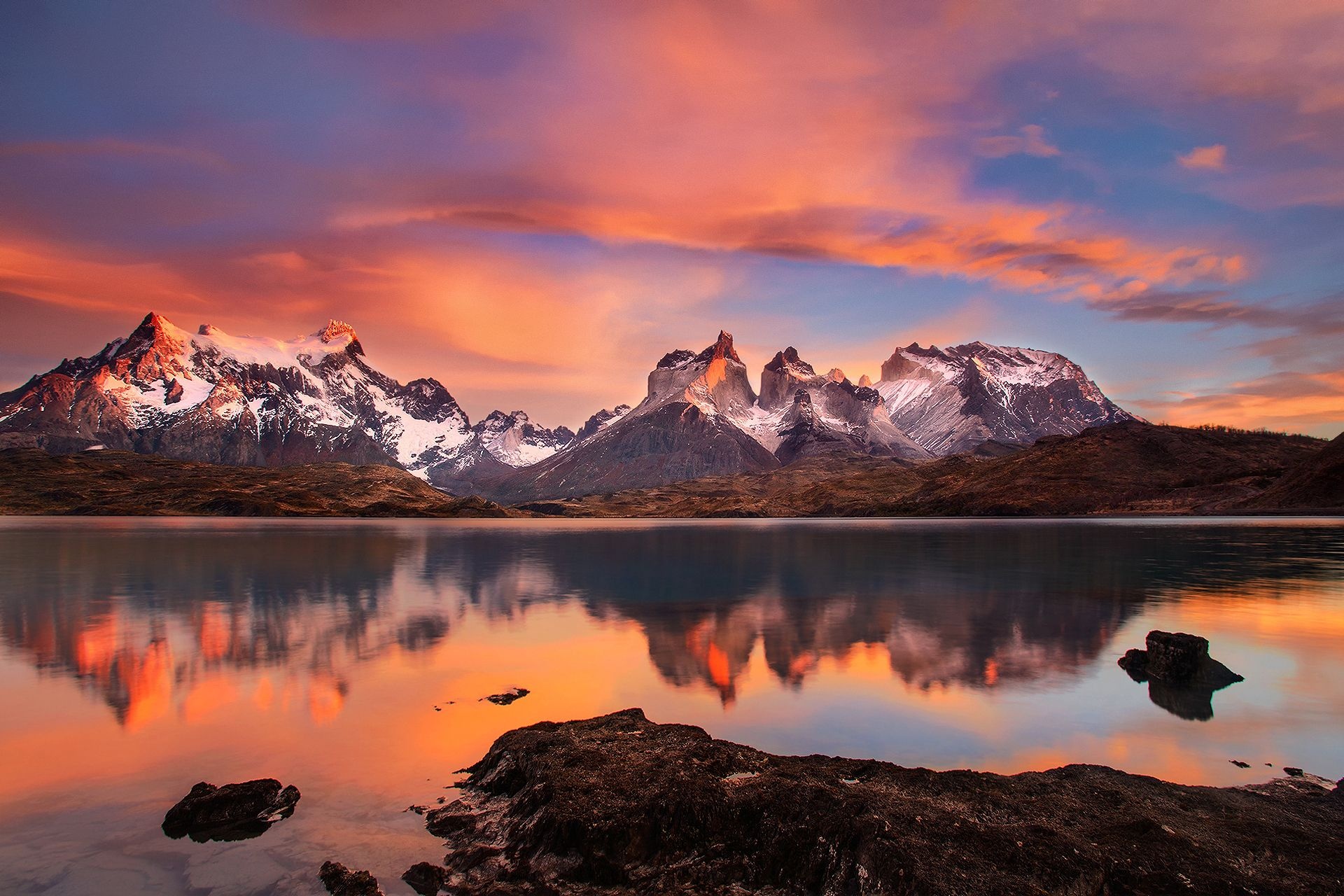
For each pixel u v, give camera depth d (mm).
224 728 23188
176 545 114688
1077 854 13289
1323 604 48562
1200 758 20516
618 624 42281
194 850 15281
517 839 14953
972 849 13375
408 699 26469
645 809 14883
